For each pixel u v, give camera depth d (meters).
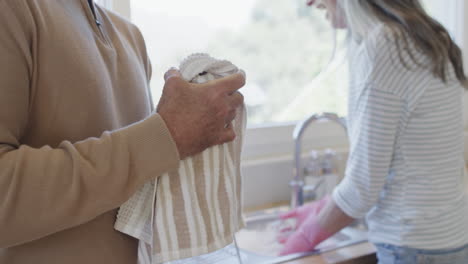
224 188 0.69
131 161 0.58
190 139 0.61
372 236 1.10
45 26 0.59
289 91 1.73
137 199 0.67
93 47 0.66
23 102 0.56
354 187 1.04
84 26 0.67
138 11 1.30
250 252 1.23
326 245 1.29
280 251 1.24
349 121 1.12
